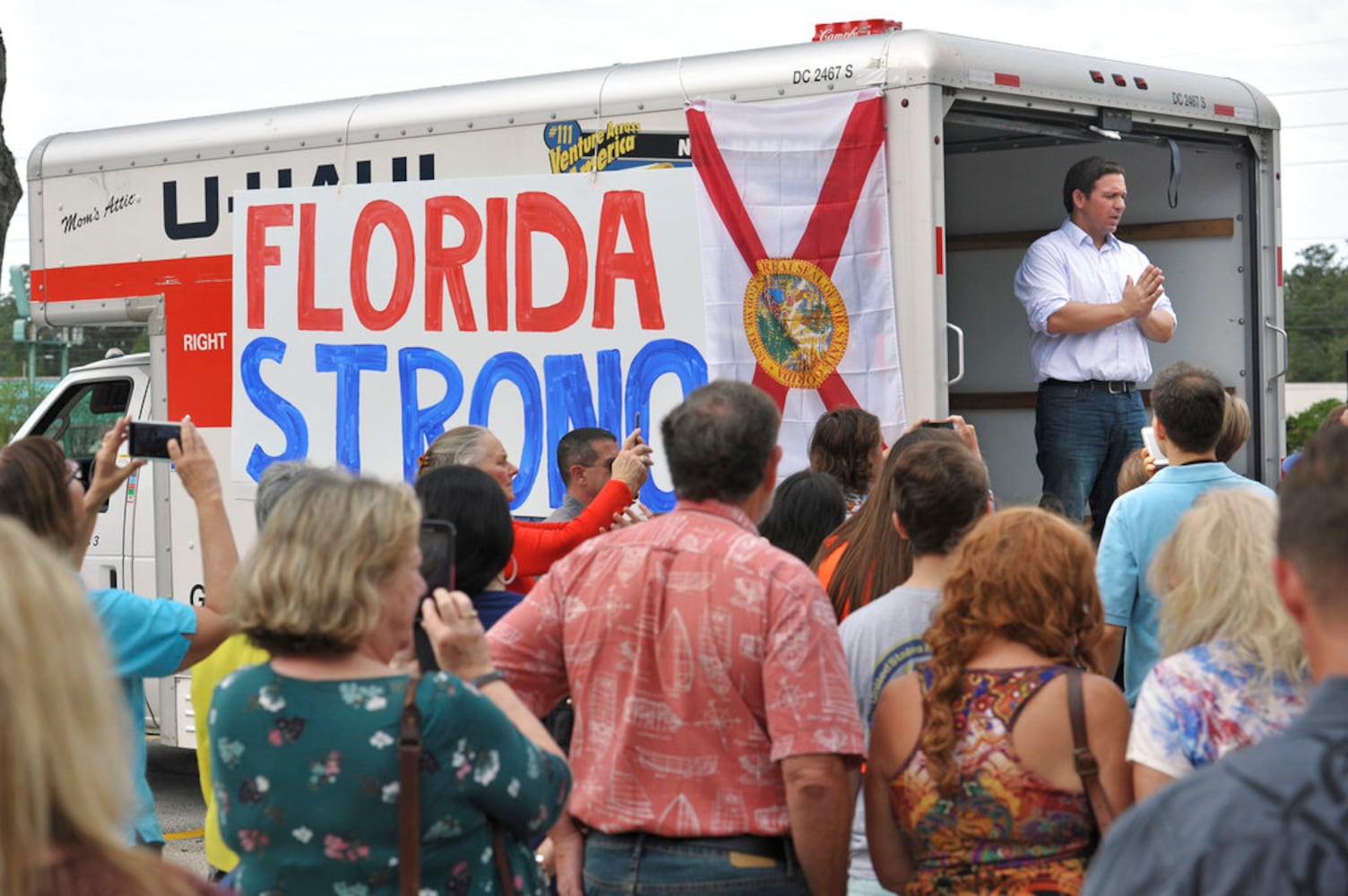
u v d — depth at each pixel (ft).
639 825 8.65
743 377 16.05
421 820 7.30
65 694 4.48
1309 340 209.77
